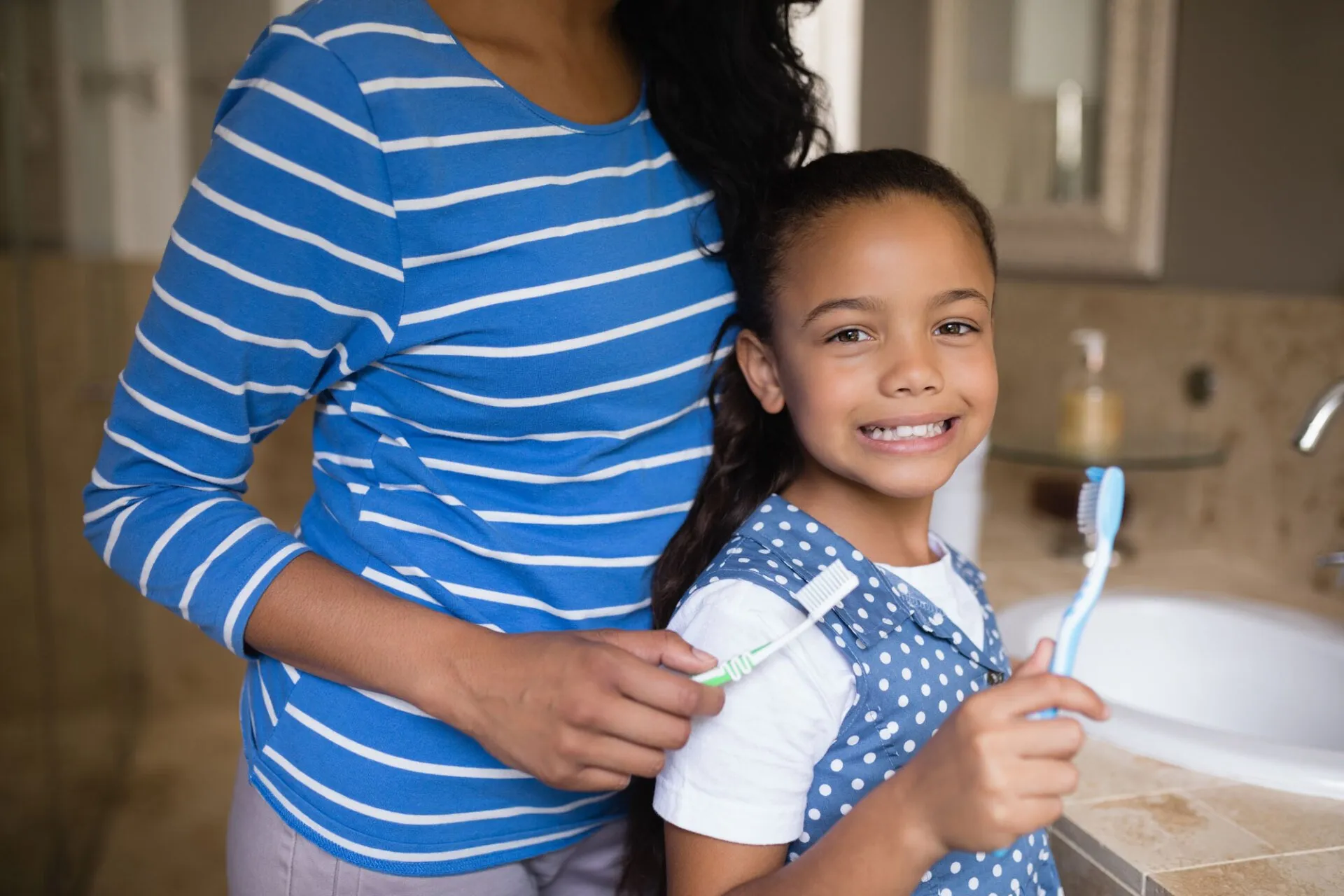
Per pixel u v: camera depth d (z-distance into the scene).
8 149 2.00
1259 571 1.40
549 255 0.72
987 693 0.57
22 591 1.96
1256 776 0.88
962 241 0.75
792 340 0.77
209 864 2.18
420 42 0.70
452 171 0.70
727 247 0.81
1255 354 1.39
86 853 2.18
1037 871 0.78
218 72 2.79
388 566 0.75
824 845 0.62
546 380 0.73
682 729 0.60
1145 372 1.57
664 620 0.79
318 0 0.70
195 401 0.69
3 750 1.85
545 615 0.76
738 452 0.82
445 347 0.73
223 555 0.69
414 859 0.73
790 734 0.69
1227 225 1.43
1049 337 1.75
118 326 2.73
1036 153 1.73
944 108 1.94
